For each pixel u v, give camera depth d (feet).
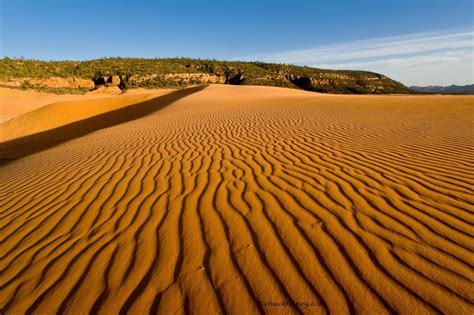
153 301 6.51
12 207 12.57
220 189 12.53
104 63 382.83
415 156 16.39
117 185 13.91
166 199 11.79
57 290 7.09
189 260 7.80
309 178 13.48
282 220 9.60
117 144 25.44
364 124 27.84
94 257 8.24
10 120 84.79
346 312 5.98
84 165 18.56
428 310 5.90
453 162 15.05
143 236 9.12
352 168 14.74
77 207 11.74
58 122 84.79
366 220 9.37
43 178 16.63
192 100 74.69
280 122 32.14
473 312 5.76
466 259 7.24
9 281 7.58
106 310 6.38
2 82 229.66
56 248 8.89
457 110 33.86
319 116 35.04
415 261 7.27
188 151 20.44
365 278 6.82
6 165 24.25
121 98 109.81
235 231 9.07
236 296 6.51
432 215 9.50
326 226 9.12
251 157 17.84
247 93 99.60
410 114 32.78
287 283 6.82
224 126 31.73
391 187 11.98
